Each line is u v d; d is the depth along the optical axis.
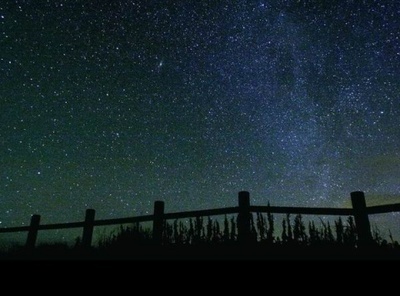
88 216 4.66
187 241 3.95
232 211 3.80
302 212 3.61
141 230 4.21
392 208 3.30
